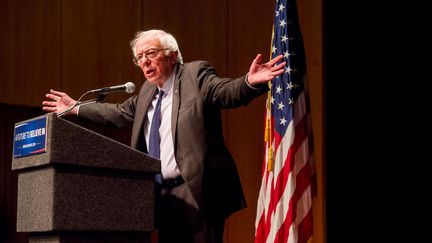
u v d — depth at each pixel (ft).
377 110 37.29
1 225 30.09
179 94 17.46
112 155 14.12
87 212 13.82
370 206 36.81
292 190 20.38
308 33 36.70
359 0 37.27
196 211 16.57
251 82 15.76
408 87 37.83
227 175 17.28
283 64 15.67
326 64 36.35
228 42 37.47
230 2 37.70
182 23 36.45
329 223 35.94
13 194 30.60
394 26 37.86
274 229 20.44
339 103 36.45
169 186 17.17
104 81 33.71
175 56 18.12
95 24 33.68
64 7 32.83
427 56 37.65
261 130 37.55
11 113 30.89
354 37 37.04
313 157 21.17
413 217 37.37
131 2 34.88
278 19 21.66
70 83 32.68
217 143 17.40
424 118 37.81
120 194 14.35
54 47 32.37
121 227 14.29
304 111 21.08
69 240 13.69
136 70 34.76
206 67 17.72
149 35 17.95
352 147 36.68
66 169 13.64
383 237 36.96
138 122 18.38
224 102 16.46
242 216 37.17
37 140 13.73
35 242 14.30
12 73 30.99
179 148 16.92
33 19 31.86
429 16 37.55
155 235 33.76
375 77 37.37
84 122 32.30
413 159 37.58
